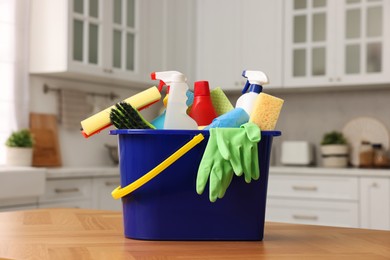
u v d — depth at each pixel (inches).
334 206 150.3
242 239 38.0
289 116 183.0
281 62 167.5
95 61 141.6
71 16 133.6
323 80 161.9
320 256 32.2
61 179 127.4
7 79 136.0
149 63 160.1
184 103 39.5
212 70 177.3
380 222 144.9
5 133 135.3
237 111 38.5
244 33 172.9
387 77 154.2
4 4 136.2
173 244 36.3
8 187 112.3
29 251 32.8
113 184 141.6
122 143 38.4
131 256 31.6
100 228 43.3
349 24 159.8
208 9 178.4
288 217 156.3
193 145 36.4
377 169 149.3
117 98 167.0
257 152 37.1
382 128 169.5
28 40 137.3
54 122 146.6
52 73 137.6
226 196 37.8
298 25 166.4
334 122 176.4
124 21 150.5
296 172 155.0
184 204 37.5
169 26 168.1
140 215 37.7
